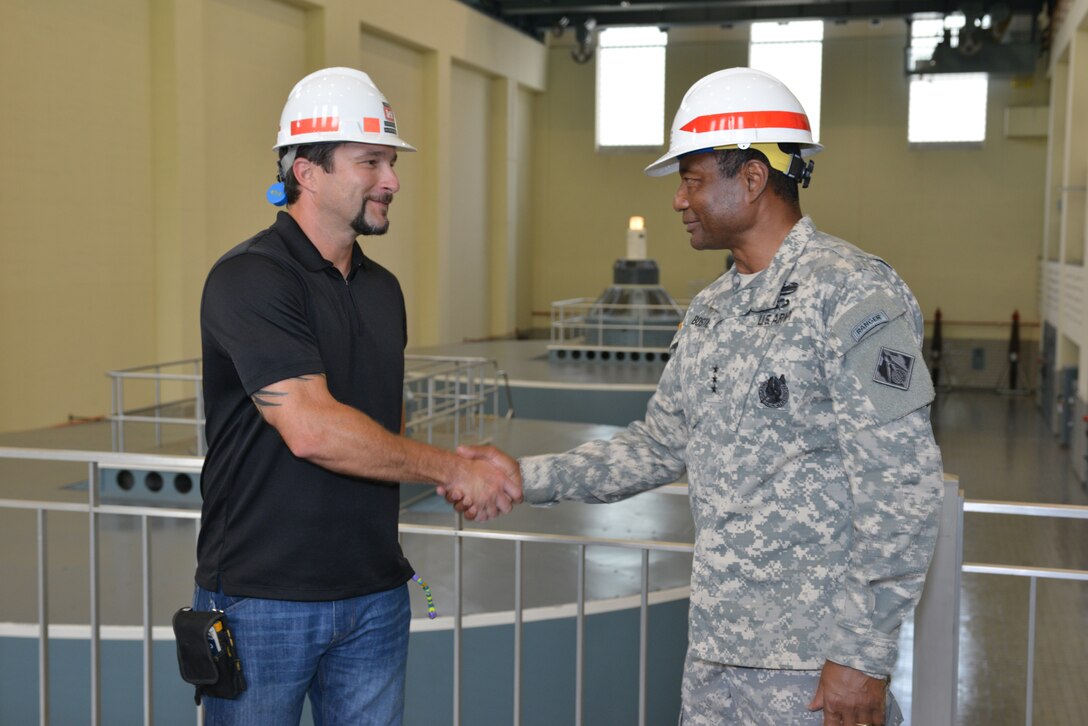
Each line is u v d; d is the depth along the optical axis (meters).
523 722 5.27
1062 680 6.41
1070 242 16.00
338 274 2.45
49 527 6.70
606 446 2.60
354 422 2.28
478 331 21.39
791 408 2.12
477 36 19.80
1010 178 21.36
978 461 13.70
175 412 11.62
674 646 5.54
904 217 21.86
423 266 19.05
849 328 2.03
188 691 4.86
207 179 13.05
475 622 5.12
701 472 2.25
